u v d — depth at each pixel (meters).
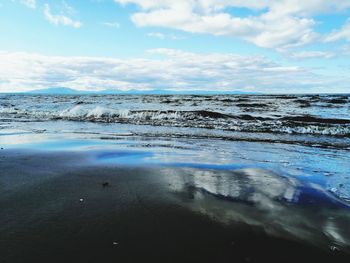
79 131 13.15
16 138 10.94
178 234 3.46
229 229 3.61
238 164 7.18
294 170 6.69
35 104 33.12
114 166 6.68
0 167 6.45
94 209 4.14
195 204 4.40
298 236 3.48
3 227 3.57
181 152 8.62
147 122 16.56
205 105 30.12
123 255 3.01
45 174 5.91
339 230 3.65
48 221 3.74
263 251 3.14
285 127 13.91
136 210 4.13
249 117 17.92
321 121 16.42
